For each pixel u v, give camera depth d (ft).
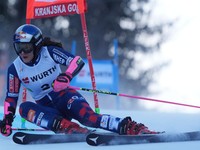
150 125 70.08
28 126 64.80
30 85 53.52
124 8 292.20
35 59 51.90
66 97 52.90
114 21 288.30
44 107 51.72
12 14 284.41
